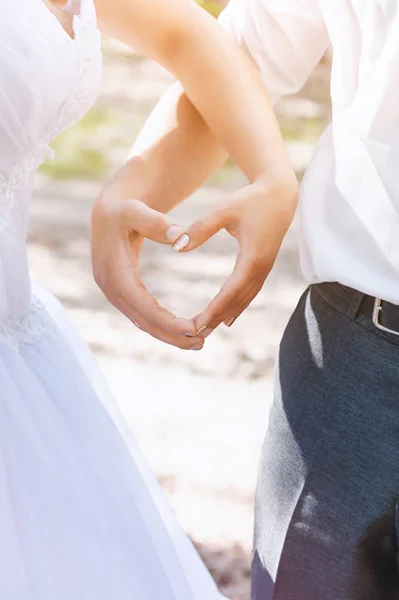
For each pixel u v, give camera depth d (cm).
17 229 170
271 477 195
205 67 196
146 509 190
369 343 176
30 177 169
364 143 168
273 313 559
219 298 179
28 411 165
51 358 182
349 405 180
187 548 229
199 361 493
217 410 443
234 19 210
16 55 150
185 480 382
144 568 175
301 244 188
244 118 193
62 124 168
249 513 362
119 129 948
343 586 186
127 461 189
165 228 177
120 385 462
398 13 158
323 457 183
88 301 561
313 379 185
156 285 592
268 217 183
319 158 183
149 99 1053
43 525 160
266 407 450
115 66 1168
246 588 315
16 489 157
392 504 179
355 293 178
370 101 166
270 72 210
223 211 180
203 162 206
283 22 200
